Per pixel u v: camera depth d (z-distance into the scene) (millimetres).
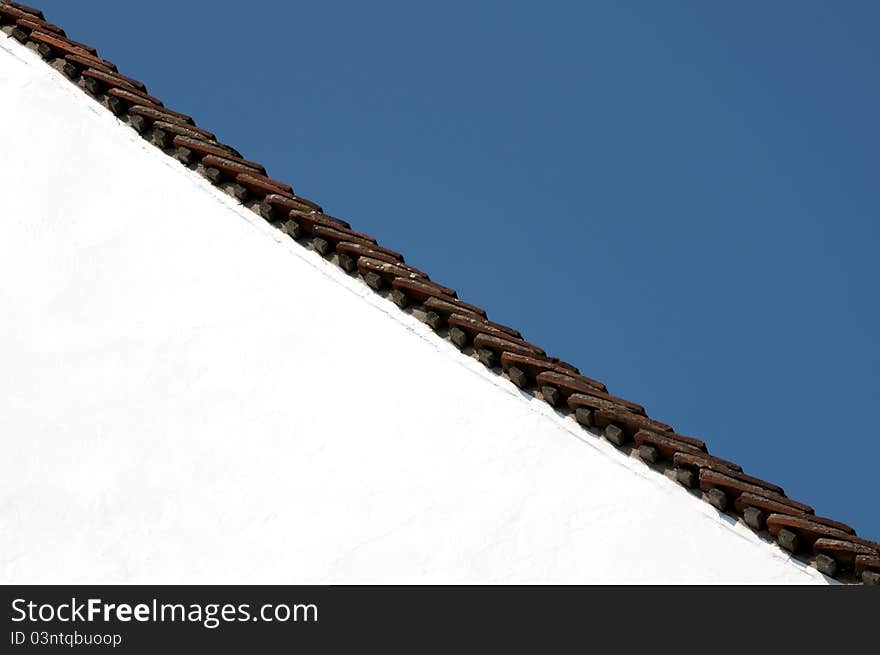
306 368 14023
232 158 15461
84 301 14344
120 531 12969
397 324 14352
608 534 13156
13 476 13164
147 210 15047
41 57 16172
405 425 13711
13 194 15055
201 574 12781
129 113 15742
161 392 13797
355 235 15047
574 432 13734
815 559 13125
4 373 13773
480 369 14086
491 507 13250
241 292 14492
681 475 13461
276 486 13297
